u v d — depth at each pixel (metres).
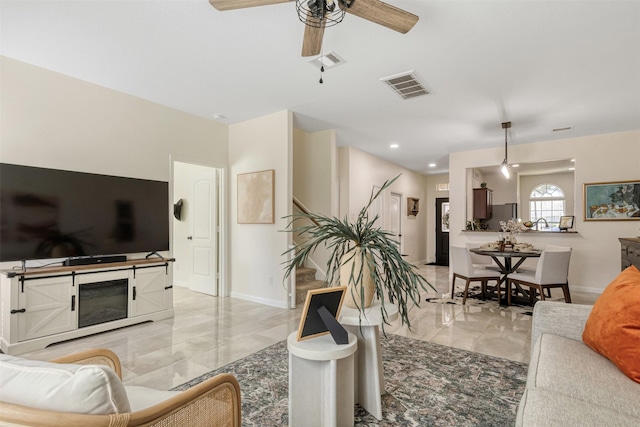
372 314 1.78
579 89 3.40
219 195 4.89
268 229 4.37
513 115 4.24
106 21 2.32
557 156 5.43
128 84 3.42
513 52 2.70
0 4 2.13
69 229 3.11
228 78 3.25
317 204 5.11
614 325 1.36
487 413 1.85
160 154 3.99
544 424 0.98
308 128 5.00
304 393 1.60
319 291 1.63
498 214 7.57
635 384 1.21
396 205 7.96
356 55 2.78
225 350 2.78
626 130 4.88
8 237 2.76
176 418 0.98
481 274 4.46
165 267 3.73
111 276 3.27
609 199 5.02
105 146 3.49
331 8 1.80
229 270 4.86
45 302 2.83
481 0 2.07
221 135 4.77
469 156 6.30
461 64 2.92
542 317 1.84
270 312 3.96
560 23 2.30
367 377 1.86
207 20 2.31
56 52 2.76
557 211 8.48
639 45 2.55
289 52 2.74
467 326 3.44
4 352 2.68
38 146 3.03
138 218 3.64
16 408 0.73
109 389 0.77
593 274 5.14
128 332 3.23
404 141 5.67
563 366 1.35
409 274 1.74
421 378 2.27
